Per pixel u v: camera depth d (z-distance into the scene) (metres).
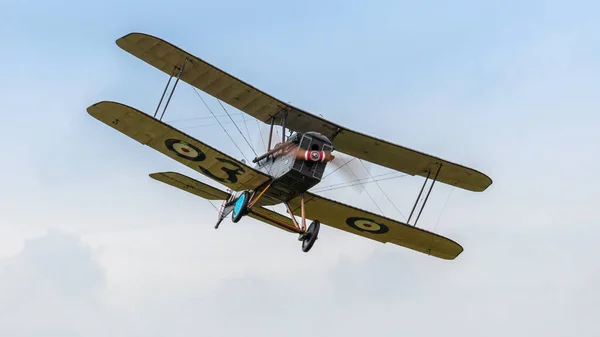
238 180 49.56
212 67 49.22
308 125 52.50
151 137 46.59
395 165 54.78
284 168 47.59
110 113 44.91
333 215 53.62
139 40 48.03
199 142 45.72
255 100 51.19
